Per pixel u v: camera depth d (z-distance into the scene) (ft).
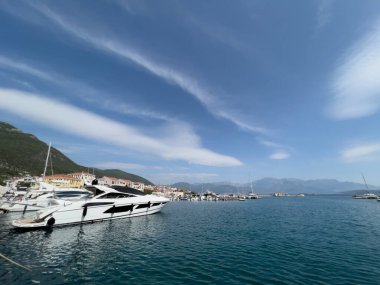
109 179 519.60
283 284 37.88
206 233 83.15
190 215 149.28
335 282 38.68
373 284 37.93
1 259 49.11
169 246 62.64
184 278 40.24
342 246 63.67
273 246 63.67
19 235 71.61
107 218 97.55
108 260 49.67
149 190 558.56
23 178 359.25
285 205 283.38
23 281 37.88
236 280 39.50
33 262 47.52
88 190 103.91
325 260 50.70
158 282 38.37
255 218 133.39
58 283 37.40
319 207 237.04
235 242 68.59
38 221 78.59
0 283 36.86
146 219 110.63
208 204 321.73
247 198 582.35
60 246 60.23
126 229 84.53
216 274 42.32
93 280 38.88
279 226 101.19
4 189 226.79
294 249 60.39
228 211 186.29
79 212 87.56
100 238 70.08
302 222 114.73
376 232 85.40
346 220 122.21
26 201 123.75
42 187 131.95
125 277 40.42
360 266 46.75
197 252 57.00
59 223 82.38
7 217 107.55
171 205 284.61
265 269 45.03
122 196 105.19
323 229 92.43
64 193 109.60
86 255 53.11
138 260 50.03
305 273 42.96
